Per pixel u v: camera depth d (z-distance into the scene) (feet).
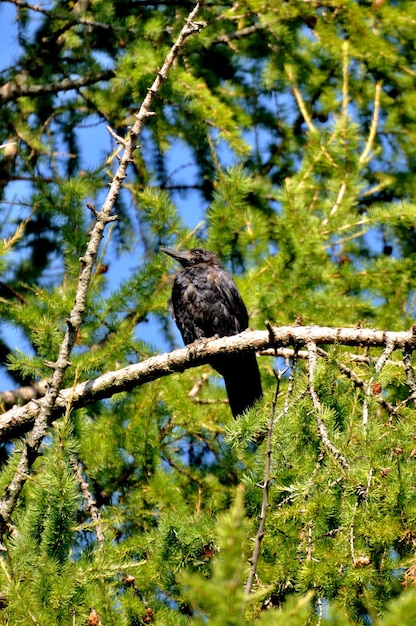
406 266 43.14
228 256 42.93
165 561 26.96
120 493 36.88
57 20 53.11
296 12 50.55
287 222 41.42
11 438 32.48
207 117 46.80
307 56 55.11
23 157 42.22
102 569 23.89
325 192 50.80
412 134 55.36
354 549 22.06
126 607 26.30
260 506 24.77
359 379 26.84
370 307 41.16
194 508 36.45
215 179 54.49
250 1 49.80
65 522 24.35
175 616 26.50
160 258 38.17
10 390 46.60
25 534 24.32
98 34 55.98
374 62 52.21
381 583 22.03
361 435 23.53
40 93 53.36
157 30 50.01
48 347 35.81
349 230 42.75
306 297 40.68
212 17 51.21
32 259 52.80
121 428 37.32
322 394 25.94
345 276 43.04
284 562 22.81
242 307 40.86
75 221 38.09
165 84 46.19
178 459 38.78
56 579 22.61
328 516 23.09
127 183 54.39
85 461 36.52
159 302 38.73
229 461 33.60
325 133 44.91
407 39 54.08
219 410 41.01
